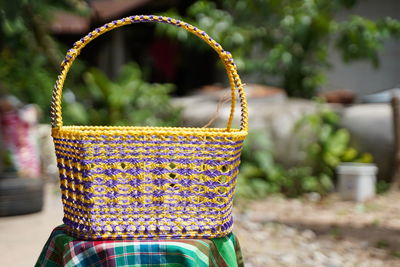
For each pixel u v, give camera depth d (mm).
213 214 1977
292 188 6738
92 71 9039
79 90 10227
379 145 6863
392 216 5508
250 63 9086
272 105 7195
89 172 1923
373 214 5629
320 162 6934
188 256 1912
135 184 1937
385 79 9922
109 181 1932
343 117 7176
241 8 9297
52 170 7766
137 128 2492
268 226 5074
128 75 9469
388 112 6934
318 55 8992
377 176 6941
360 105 7461
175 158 1939
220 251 2039
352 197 6352
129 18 2066
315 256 4137
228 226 2035
